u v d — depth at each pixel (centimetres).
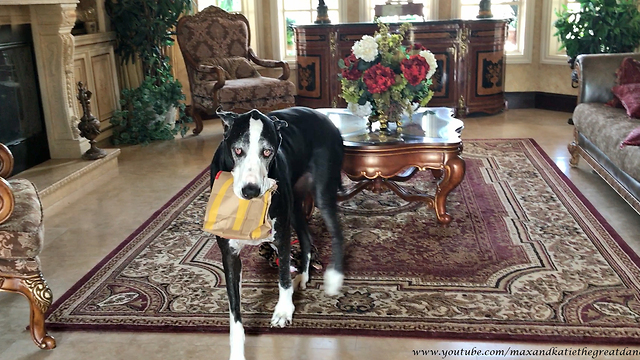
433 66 326
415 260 277
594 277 254
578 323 218
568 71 628
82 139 433
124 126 529
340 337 214
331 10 664
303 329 219
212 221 179
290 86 557
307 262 249
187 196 378
